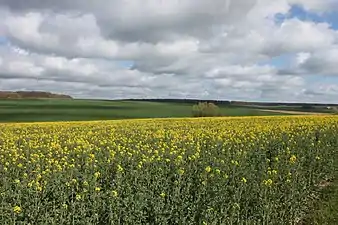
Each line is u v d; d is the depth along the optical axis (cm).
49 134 2147
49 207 750
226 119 3600
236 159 1177
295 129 2164
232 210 827
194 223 799
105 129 2502
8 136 2066
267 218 873
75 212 746
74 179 843
